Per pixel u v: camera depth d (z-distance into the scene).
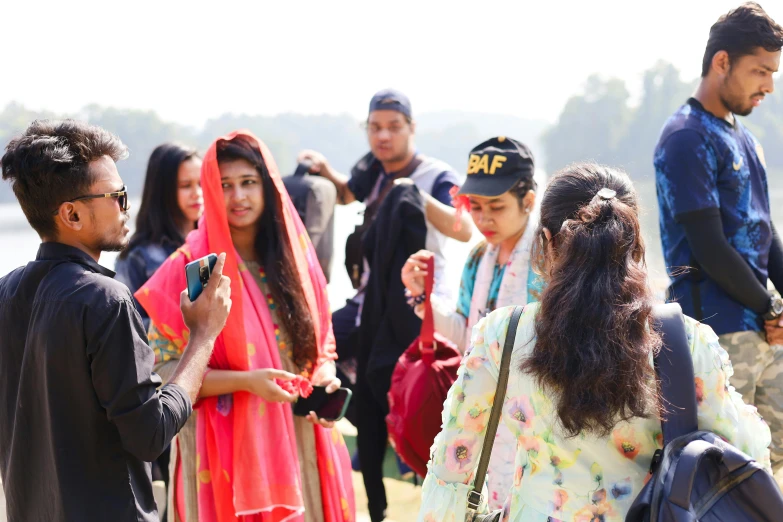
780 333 2.74
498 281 2.71
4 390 1.75
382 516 3.22
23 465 1.70
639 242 1.44
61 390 1.64
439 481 1.58
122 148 1.77
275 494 2.32
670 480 1.27
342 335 3.85
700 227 2.71
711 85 2.79
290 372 2.53
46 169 1.64
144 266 3.60
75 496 1.63
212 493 2.34
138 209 3.71
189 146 3.74
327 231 4.16
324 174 4.47
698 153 2.73
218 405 2.35
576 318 1.36
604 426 1.34
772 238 2.99
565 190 1.51
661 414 1.35
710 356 1.42
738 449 1.36
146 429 1.63
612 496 1.41
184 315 1.96
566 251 1.43
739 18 2.69
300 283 2.54
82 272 1.67
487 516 1.61
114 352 1.61
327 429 2.56
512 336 1.50
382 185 4.13
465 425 1.56
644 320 1.36
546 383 1.39
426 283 2.71
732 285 2.70
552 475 1.45
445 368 2.63
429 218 3.58
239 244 2.58
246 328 2.40
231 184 2.48
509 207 2.61
